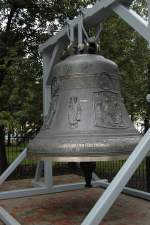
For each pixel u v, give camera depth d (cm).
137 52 913
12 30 876
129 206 471
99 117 373
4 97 785
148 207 466
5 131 871
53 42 511
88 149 342
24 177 827
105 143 347
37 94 799
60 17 862
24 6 855
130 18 379
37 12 872
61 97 396
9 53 763
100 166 884
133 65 911
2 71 823
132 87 896
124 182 304
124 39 900
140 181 689
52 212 451
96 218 290
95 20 434
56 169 891
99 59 399
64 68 399
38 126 842
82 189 583
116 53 877
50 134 375
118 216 425
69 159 345
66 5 850
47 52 549
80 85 388
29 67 805
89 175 404
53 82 418
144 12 891
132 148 358
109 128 369
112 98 393
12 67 756
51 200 516
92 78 389
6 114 706
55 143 357
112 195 299
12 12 870
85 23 437
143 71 922
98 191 567
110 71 399
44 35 845
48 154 358
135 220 410
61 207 474
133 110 892
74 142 350
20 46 812
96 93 385
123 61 891
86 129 363
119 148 350
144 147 319
